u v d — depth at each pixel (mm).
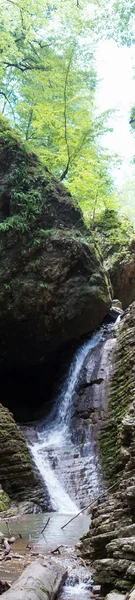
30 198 14602
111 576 3996
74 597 3990
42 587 3801
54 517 9164
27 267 14477
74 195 17531
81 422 13289
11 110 19203
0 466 10797
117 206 19391
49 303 14531
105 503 5328
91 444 12281
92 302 14742
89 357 14953
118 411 12328
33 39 17688
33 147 18000
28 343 15508
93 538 4680
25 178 14961
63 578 4336
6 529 7520
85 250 14883
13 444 11133
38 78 17266
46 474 11531
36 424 14750
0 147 15109
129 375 12797
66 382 15445
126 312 15562
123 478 5109
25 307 14492
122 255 18688
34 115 17781
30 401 17422
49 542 6258
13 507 10047
